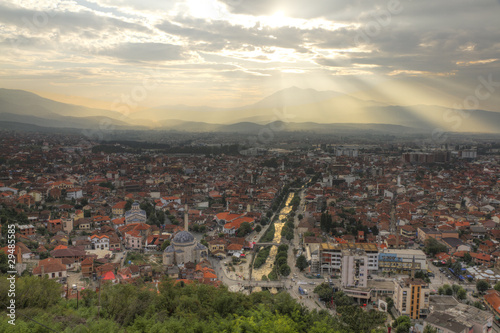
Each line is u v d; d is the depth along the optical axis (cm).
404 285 17762
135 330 10269
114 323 10594
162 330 10175
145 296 12925
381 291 19762
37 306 11319
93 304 12050
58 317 10556
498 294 18575
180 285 18675
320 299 19350
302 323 12950
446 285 19712
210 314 12781
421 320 17362
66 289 16762
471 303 18538
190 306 12950
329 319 13800
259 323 11238
